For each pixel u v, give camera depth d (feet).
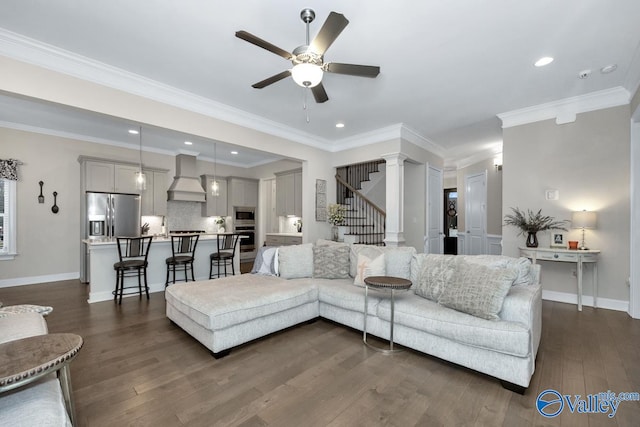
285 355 8.27
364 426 5.47
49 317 11.34
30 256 17.02
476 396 6.40
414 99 12.80
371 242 19.81
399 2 7.03
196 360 7.97
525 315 6.74
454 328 7.23
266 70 10.35
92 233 17.76
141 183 16.70
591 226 11.99
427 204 19.11
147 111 11.19
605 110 12.30
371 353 8.42
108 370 7.41
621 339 9.25
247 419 5.64
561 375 7.18
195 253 17.21
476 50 9.09
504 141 14.74
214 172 25.72
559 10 7.30
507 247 14.69
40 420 3.74
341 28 6.11
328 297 10.39
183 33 8.30
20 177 16.71
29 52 8.73
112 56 9.46
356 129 17.10
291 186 22.97
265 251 12.89
